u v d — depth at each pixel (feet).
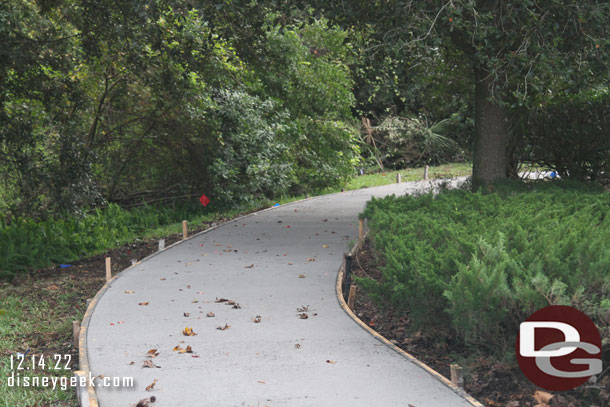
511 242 27.37
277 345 23.06
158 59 55.36
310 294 31.09
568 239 24.14
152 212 68.59
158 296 30.99
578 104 62.13
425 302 23.34
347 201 79.10
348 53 93.20
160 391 18.80
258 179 73.31
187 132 67.51
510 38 44.16
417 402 17.79
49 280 42.93
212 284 33.53
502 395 20.18
